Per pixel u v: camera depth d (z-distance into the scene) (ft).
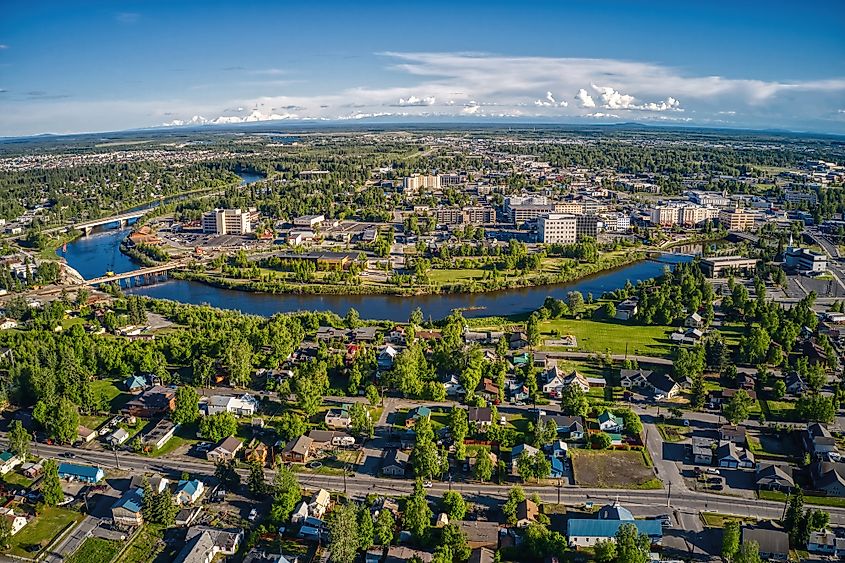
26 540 589.32
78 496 653.71
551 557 552.00
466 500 640.17
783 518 606.14
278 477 634.84
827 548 562.25
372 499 631.15
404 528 590.96
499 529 592.60
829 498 637.71
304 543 581.94
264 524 599.16
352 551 548.72
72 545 583.58
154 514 607.78
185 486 644.27
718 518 609.83
